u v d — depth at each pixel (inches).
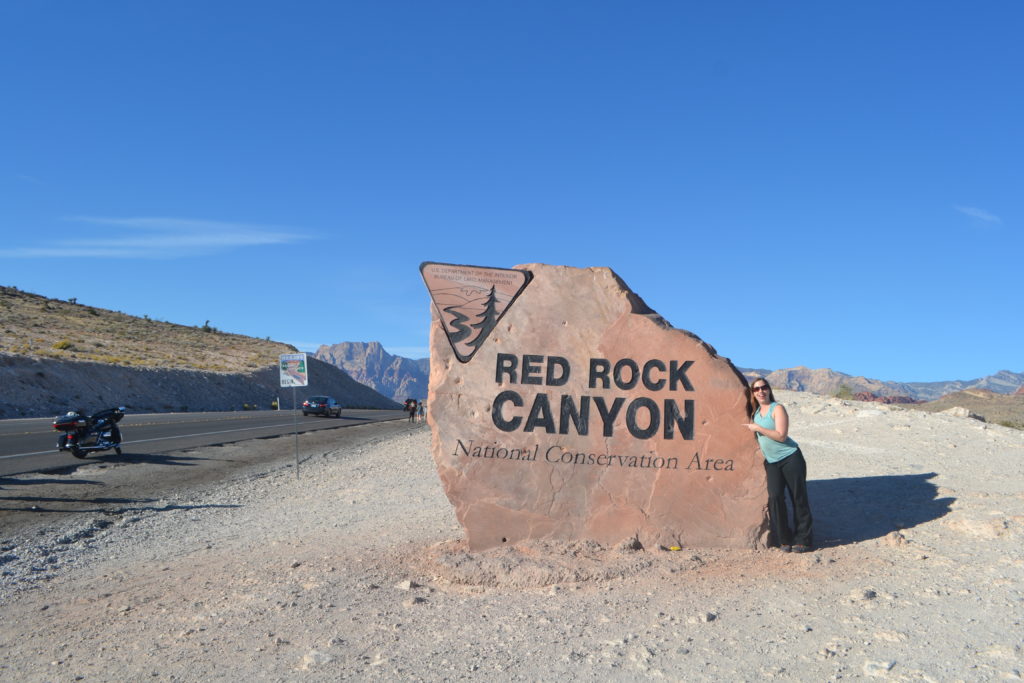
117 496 519.5
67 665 214.7
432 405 319.6
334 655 209.2
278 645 220.4
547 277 325.4
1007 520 305.1
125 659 216.7
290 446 948.0
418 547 333.1
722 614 228.8
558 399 316.8
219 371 2682.1
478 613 241.4
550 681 185.9
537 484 313.6
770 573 269.7
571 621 229.3
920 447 575.8
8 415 1483.8
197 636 232.2
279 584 284.4
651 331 317.4
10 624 258.4
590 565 279.6
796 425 743.1
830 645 198.8
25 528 410.6
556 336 321.1
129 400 1929.1
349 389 3732.8
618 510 309.9
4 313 2736.2
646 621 226.4
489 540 313.1
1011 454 528.4
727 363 313.6
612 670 190.4
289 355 645.9
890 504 369.4
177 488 563.2
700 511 306.5
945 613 217.8
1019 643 192.5
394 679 190.9
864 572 263.3
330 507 464.1
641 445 311.9
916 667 181.3
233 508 474.6
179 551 356.5
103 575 319.3
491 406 318.3
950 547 285.7
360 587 274.8
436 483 552.1
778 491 302.4
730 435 308.8
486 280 325.7
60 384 1760.6
